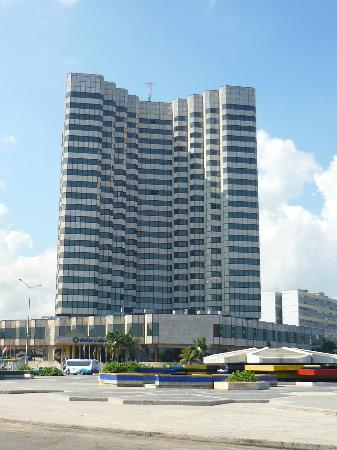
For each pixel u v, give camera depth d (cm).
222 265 17225
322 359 6675
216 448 1688
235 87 18362
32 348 15388
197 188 17988
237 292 16900
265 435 1856
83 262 16300
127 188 18162
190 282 17425
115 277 17112
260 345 15238
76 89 17538
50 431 2067
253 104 18350
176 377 4750
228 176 17675
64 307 15975
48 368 8606
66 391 4250
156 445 1736
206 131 18288
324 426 2109
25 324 15162
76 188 16775
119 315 15275
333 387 5266
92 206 16725
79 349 15012
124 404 3114
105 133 17888
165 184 18488
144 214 18212
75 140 17138
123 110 18525
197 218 17762
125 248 17675
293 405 2920
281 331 16200
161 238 18112
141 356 14388
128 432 1995
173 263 17825
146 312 17388
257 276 17100
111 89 18362
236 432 1925
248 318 16788
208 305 17012
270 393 4153
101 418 2377
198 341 12950
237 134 18012
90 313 16000
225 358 6906
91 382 6041
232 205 17475
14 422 2341
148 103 19012
